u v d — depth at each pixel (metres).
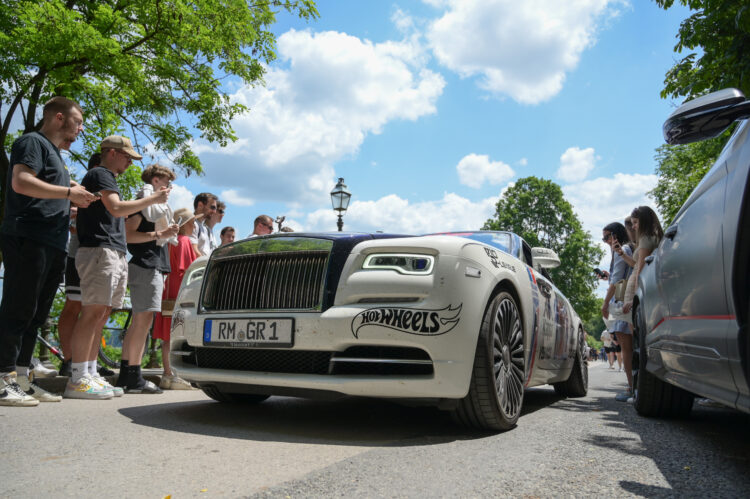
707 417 3.47
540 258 4.16
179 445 2.20
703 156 8.09
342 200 10.63
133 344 4.18
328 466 1.90
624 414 3.63
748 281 1.75
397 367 2.56
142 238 4.11
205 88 12.11
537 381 3.84
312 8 13.05
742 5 5.49
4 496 1.49
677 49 6.23
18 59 8.88
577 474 1.87
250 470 1.83
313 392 2.59
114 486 1.61
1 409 3.03
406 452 2.17
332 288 2.63
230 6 11.45
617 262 5.12
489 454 2.16
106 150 3.78
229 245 3.04
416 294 2.52
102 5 9.98
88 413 2.98
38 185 3.15
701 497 1.62
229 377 2.79
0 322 3.18
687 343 2.31
